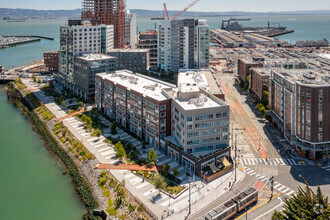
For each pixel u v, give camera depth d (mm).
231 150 151625
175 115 144875
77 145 154500
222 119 136625
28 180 130125
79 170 136375
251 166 135875
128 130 178125
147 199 112062
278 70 186625
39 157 151500
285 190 115875
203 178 125312
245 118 198875
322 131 135875
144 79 199500
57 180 130250
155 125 152125
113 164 138000
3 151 157875
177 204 108938
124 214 103750
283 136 167750
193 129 132875
